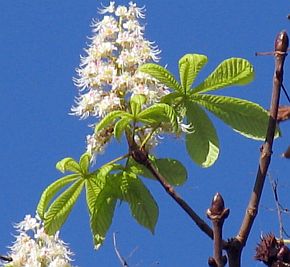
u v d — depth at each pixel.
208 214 1.53
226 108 1.78
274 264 1.60
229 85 1.77
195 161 1.78
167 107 1.72
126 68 1.80
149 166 1.71
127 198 1.80
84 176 1.78
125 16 1.84
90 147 1.78
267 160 1.59
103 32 1.83
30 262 1.79
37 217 1.81
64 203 1.79
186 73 1.76
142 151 1.74
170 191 1.64
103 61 1.82
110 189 1.80
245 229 1.56
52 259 1.79
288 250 1.60
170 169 1.82
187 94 1.77
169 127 1.78
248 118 1.78
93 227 1.80
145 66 1.75
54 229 1.80
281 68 1.61
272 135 1.60
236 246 1.55
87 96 1.79
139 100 1.73
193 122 1.78
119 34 1.82
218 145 1.78
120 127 1.73
